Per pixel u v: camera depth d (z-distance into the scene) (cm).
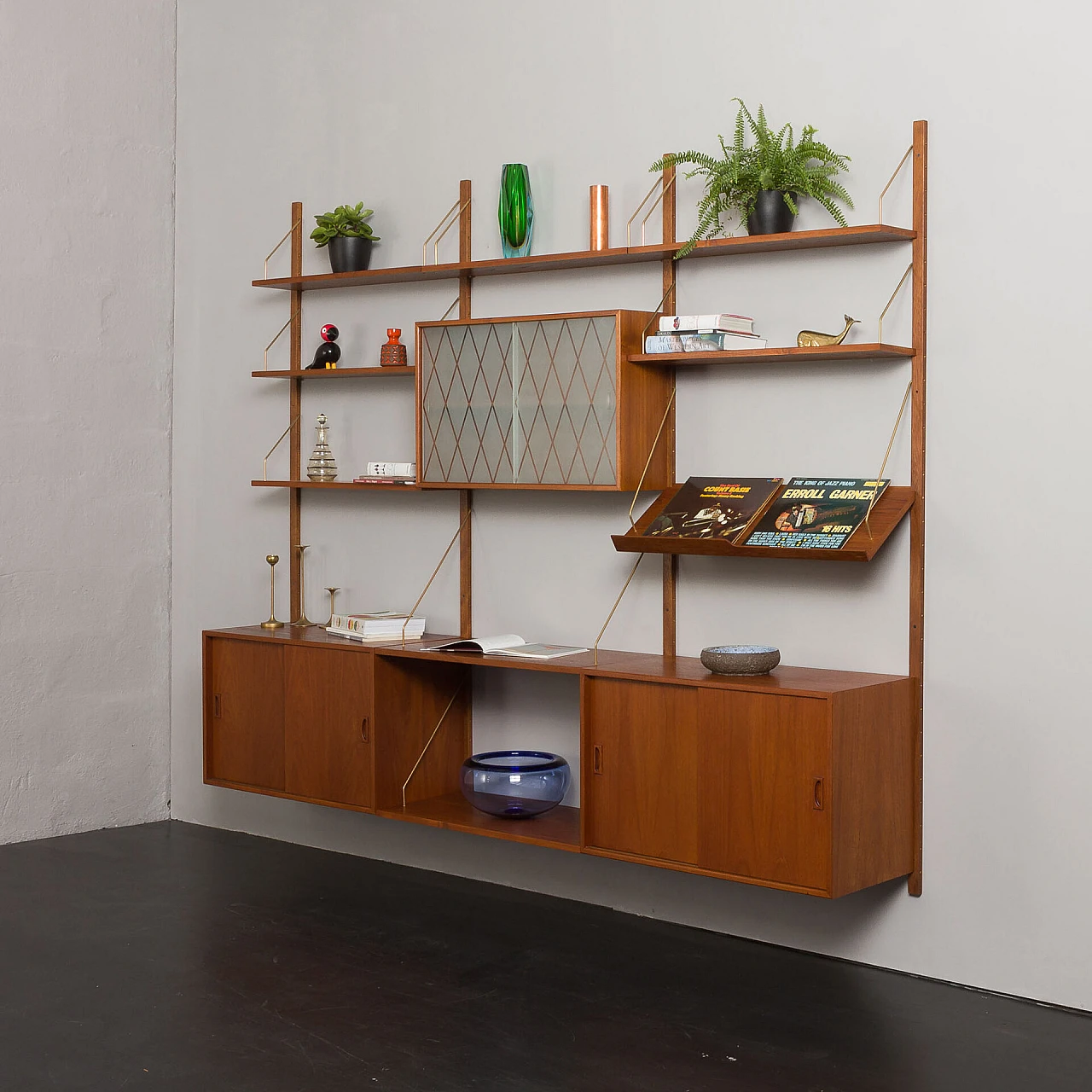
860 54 342
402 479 414
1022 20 317
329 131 455
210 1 488
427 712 411
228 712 439
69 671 477
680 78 375
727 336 348
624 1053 292
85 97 475
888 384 340
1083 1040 299
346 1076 281
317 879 425
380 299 443
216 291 489
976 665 327
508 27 410
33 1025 306
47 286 467
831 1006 318
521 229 396
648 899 387
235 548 487
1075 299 311
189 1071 283
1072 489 312
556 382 371
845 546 320
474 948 360
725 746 323
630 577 388
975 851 328
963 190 327
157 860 446
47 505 469
